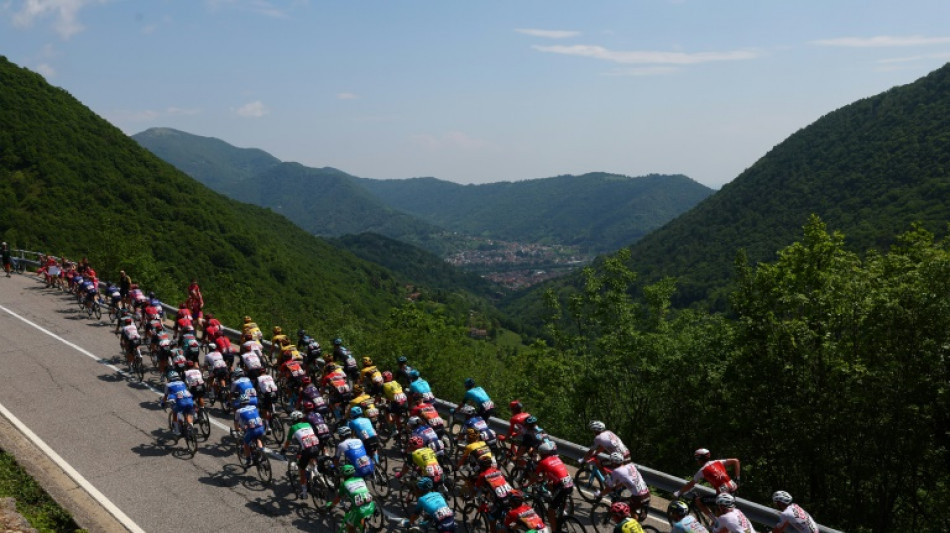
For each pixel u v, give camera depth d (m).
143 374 19.66
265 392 14.57
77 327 25.44
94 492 12.10
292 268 98.56
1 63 91.06
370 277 155.25
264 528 11.01
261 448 12.68
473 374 31.27
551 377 27.28
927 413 17.50
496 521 9.73
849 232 66.75
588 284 26.16
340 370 15.72
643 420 24.55
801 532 8.67
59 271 32.97
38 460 13.30
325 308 85.19
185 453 14.18
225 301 45.50
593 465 11.62
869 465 19.23
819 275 21.05
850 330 19.77
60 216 71.50
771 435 20.31
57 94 94.50
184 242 82.44
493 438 12.51
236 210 132.50
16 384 18.19
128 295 26.52
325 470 11.71
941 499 17.89
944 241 19.44
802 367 20.55
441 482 10.44
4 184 73.06
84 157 85.56
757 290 22.38
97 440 14.61
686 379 22.91
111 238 38.22
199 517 11.33
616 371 24.75
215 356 17.19
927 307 16.80
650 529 9.99
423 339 30.33
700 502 10.14
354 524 9.67
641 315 25.69
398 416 14.48
